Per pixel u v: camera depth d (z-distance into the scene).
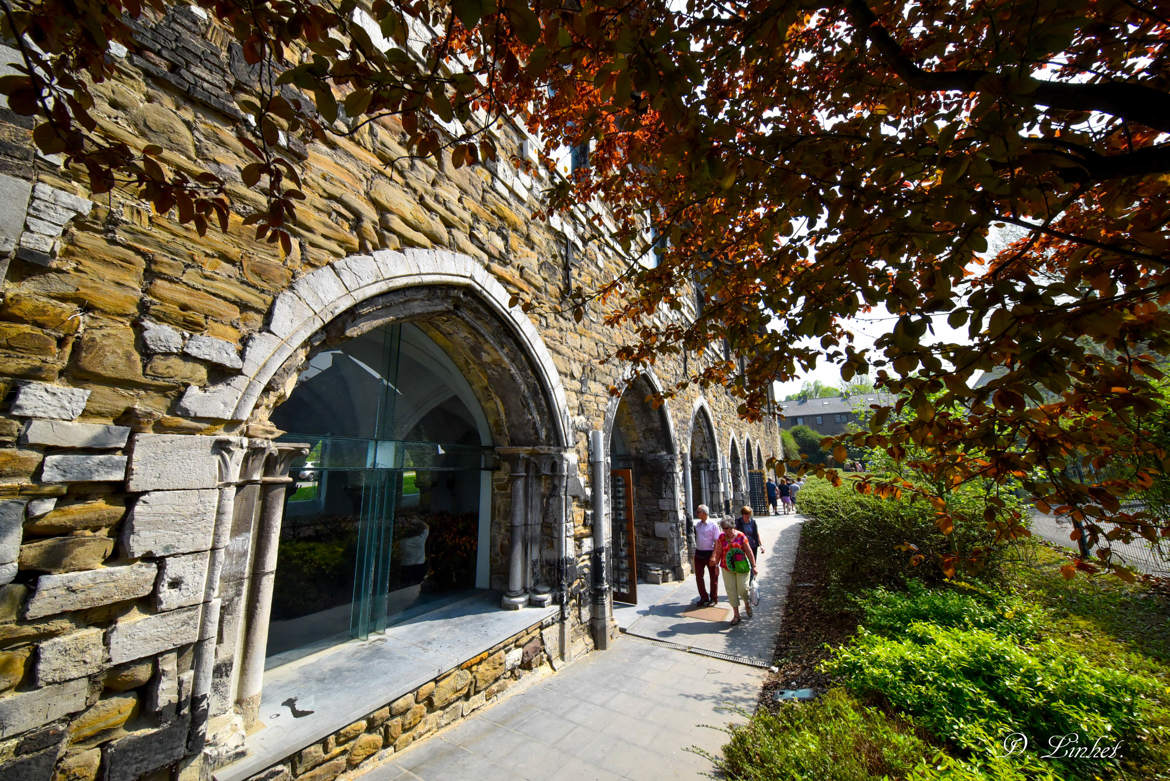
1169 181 1.51
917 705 2.80
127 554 1.95
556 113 3.01
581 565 5.04
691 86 1.23
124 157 1.36
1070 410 1.57
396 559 4.79
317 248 2.78
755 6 1.53
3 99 1.82
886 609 4.34
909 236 1.38
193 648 2.13
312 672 3.20
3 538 1.68
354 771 2.71
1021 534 1.76
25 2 1.21
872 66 2.05
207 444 2.22
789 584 7.37
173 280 2.19
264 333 2.47
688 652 4.85
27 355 1.79
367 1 3.26
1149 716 2.52
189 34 2.36
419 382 5.44
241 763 2.23
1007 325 1.18
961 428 1.57
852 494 6.46
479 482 5.36
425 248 3.49
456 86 1.31
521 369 4.53
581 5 1.32
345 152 3.01
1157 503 4.77
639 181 2.94
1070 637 3.99
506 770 2.83
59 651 1.76
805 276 1.74
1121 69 1.64
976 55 1.67
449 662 3.38
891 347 1.43
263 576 2.59
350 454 3.92
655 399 3.59
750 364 2.44
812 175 1.45
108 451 1.95
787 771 2.27
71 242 1.94
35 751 1.69
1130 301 1.21
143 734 1.94
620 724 3.37
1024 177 1.14
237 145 2.48
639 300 3.38
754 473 17.86
